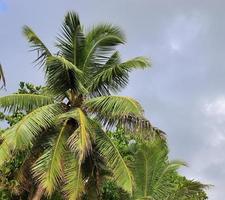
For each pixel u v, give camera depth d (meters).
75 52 22.86
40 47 22.20
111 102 20.72
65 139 20.78
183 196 24.67
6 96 21.66
